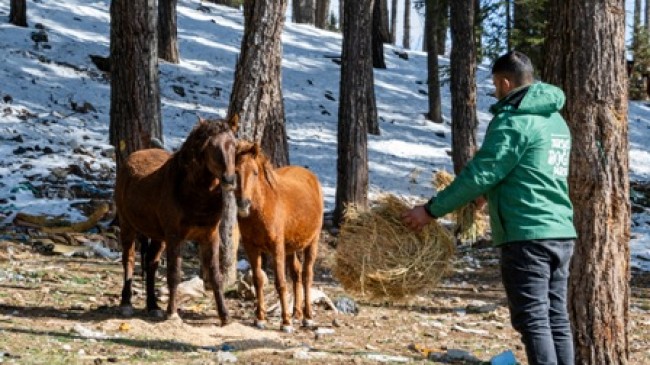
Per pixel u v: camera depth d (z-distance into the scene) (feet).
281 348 27.20
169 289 30.30
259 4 37.47
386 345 29.40
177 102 94.38
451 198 19.19
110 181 66.74
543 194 19.13
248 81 37.50
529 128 19.02
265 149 51.70
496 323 36.06
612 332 23.68
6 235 49.85
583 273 23.62
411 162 90.53
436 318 36.45
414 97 115.03
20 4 104.58
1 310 30.99
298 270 32.48
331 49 128.36
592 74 23.26
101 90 93.09
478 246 61.93
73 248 47.96
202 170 28.55
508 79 19.74
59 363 22.80
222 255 37.17
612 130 23.34
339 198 65.10
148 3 50.34
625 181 23.59
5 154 69.56
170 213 29.73
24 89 88.07
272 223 29.84
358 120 64.90
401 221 22.63
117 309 32.65
